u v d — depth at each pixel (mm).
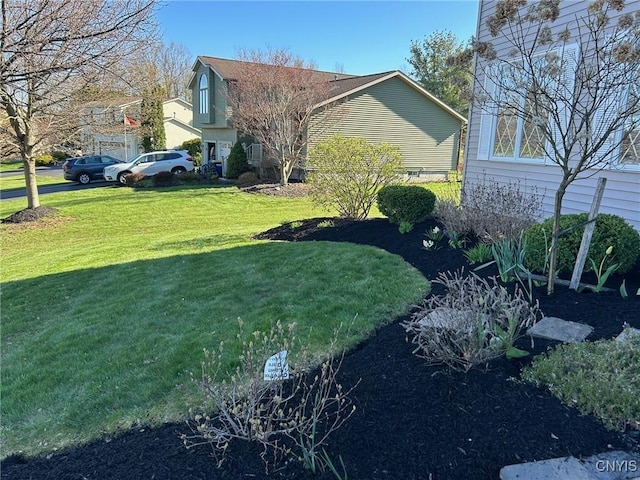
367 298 4242
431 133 20562
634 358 2391
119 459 2236
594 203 3662
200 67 22516
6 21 4992
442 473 1896
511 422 2129
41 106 9453
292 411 2145
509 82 5953
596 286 3689
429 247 5668
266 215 12594
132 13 5738
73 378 3305
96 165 21938
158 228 11273
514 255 4387
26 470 2314
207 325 3988
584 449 1932
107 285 5828
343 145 8258
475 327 2598
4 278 6852
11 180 24375
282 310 4133
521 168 6973
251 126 17953
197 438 2297
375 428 2193
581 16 5684
